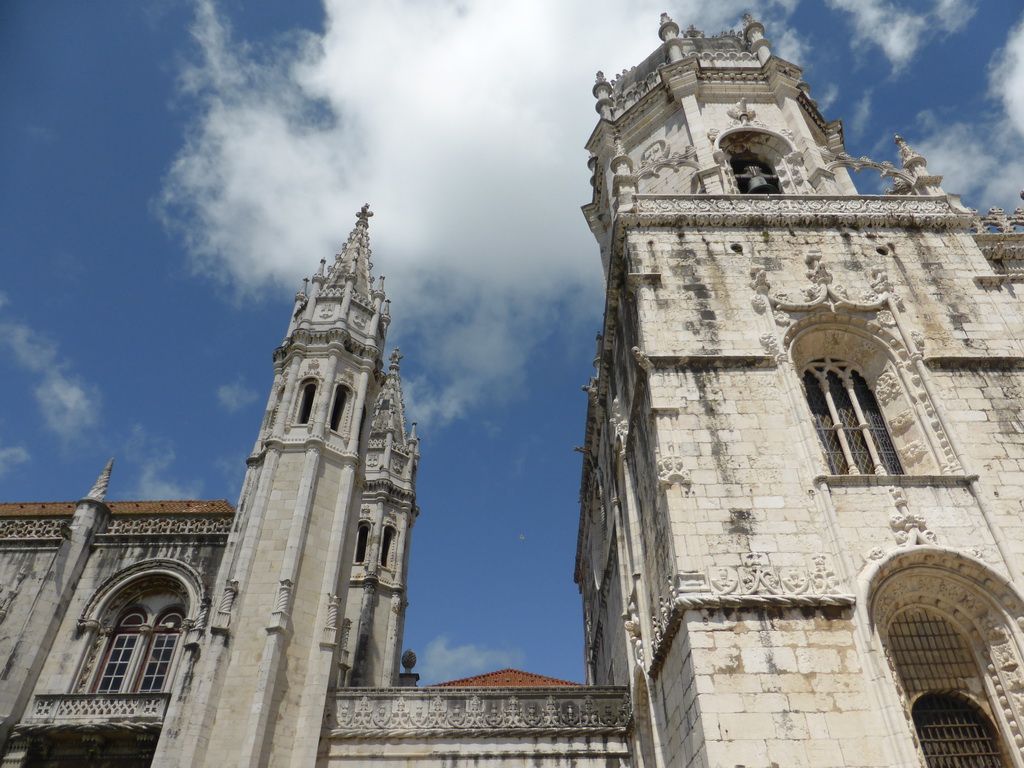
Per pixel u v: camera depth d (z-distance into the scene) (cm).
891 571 1498
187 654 2266
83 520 2747
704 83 2922
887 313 1945
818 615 1422
